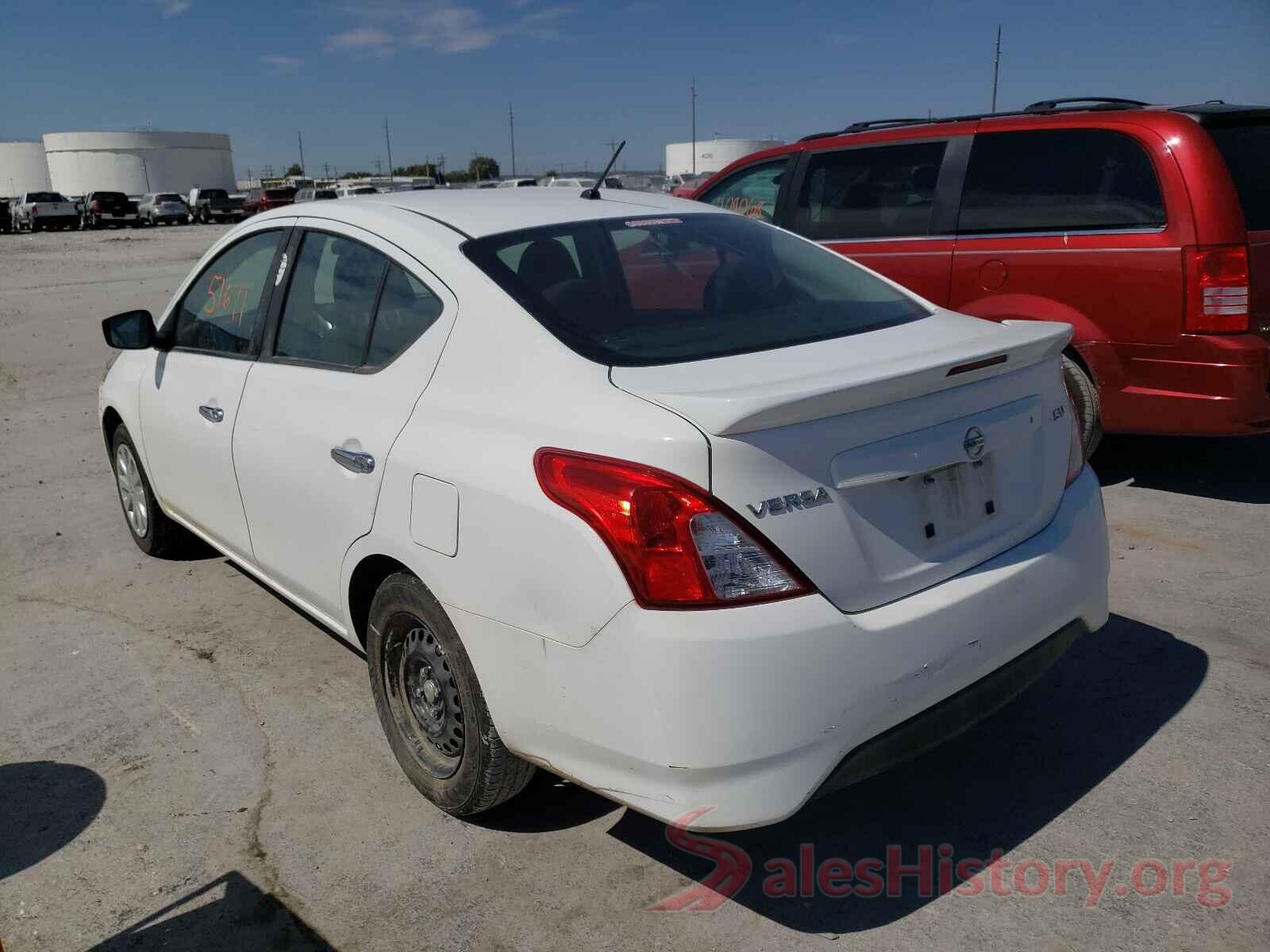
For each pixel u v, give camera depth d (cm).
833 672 225
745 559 221
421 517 272
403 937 254
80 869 284
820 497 229
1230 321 478
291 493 332
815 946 245
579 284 288
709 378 246
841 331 291
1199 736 319
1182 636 381
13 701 376
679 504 221
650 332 275
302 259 354
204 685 382
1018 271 542
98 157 8031
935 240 577
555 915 259
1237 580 427
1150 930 244
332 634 420
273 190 4978
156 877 279
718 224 347
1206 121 492
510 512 245
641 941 249
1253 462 585
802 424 228
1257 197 501
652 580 221
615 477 228
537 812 301
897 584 240
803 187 649
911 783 306
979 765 312
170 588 474
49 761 336
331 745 339
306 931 257
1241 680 349
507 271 288
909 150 594
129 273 2033
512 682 252
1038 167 538
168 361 427
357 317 320
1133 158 504
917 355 255
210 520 407
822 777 229
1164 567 443
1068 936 244
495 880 273
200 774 325
